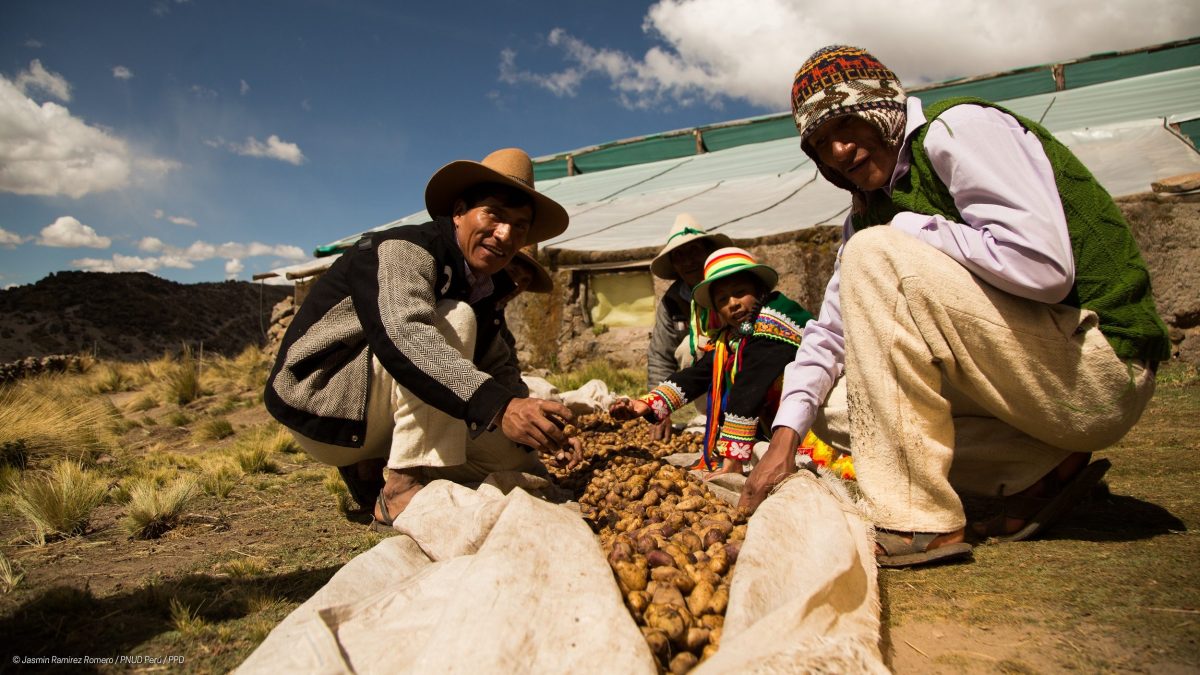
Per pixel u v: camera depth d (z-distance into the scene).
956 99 1.87
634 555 1.65
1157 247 6.95
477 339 2.77
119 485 3.40
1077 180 1.74
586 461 3.25
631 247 9.37
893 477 1.81
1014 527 1.95
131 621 1.67
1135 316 1.71
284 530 2.57
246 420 7.00
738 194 12.12
